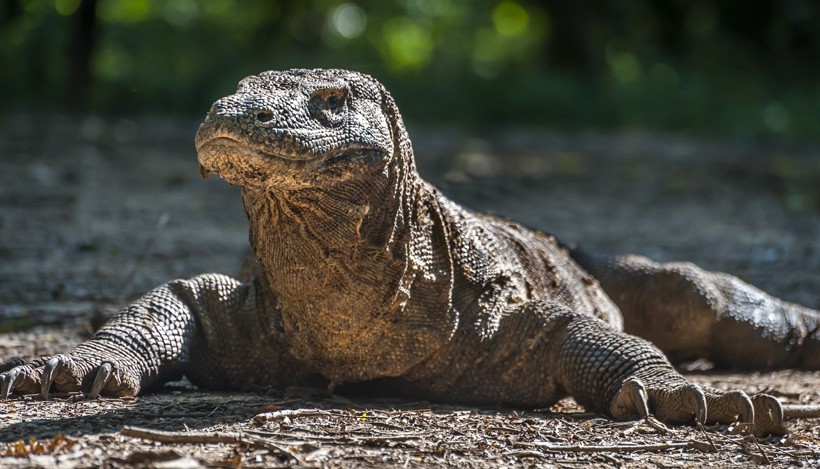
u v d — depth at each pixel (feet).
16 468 23.13
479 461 25.67
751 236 79.97
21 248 63.41
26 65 175.01
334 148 27.81
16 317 45.37
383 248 29.99
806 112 185.98
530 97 203.92
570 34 217.77
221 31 208.54
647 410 30.50
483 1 254.47
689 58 211.00
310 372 33.50
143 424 27.66
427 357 32.32
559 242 44.83
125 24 194.18
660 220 88.22
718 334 42.96
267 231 29.68
